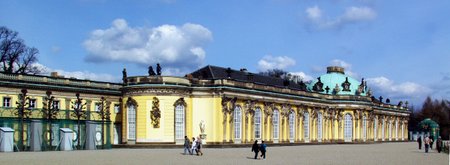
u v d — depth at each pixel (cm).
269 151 10656
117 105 12888
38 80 11375
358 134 17638
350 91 18100
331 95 17288
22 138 10069
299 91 15350
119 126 12800
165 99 11831
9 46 13950
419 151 11306
